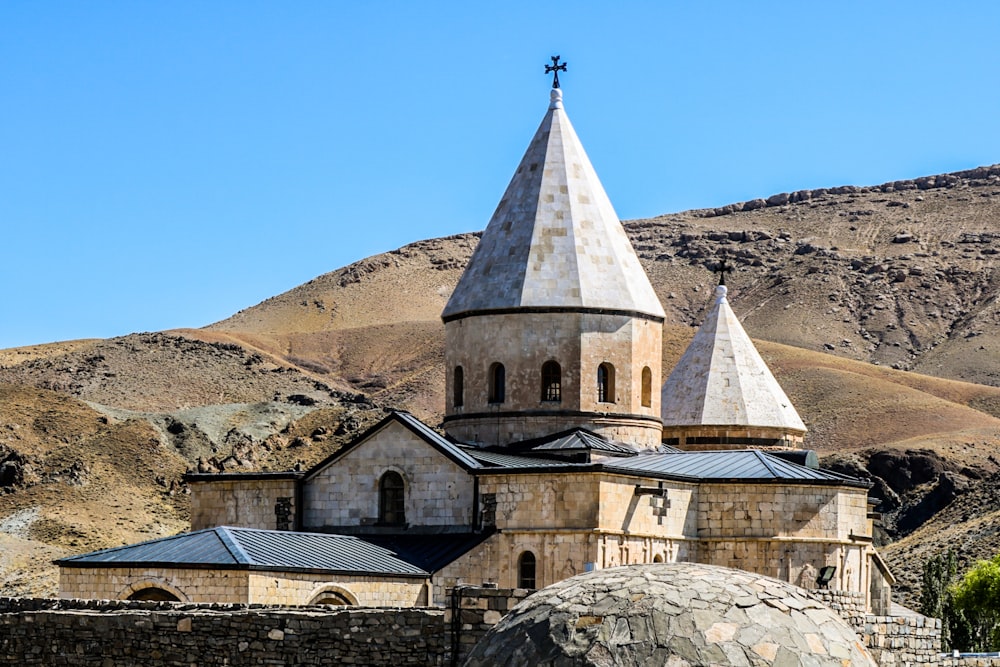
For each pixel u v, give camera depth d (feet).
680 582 79.05
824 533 210.79
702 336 279.90
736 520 211.61
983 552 391.86
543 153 236.43
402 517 214.48
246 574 177.17
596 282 227.40
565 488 199.62
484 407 226.79
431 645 125.39
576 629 77.51
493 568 201.87
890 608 236.22
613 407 225.97
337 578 185.37
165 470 527.81
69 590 185.06
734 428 270.87
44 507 473.67
